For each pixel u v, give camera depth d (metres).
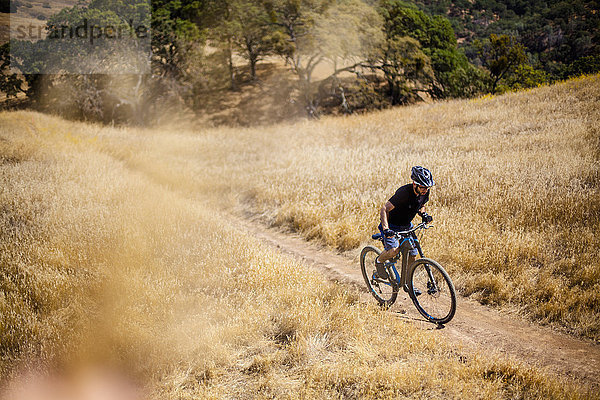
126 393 4.00
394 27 42.09
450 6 162.25
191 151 18.81
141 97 38.91
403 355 4.35
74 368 4.25
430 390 3.77
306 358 4.38
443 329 4.93
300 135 20.69
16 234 7.62
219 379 4.18
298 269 6.36
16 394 3.98
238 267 6.38
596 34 102.19
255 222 10.34
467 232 6.89
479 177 9.04
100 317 5.05
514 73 49.44
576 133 11.09
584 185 7.75
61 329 4.88
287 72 50.22
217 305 5.36
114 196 10.17
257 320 4.96
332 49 34.91
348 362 4.21
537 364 4.14
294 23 37.06
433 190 8.88
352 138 17.19
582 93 16.33
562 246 6.09
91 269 6.30
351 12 36.03
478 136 13.55
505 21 140.62
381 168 11.10
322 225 8.62
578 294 5.06
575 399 3.46
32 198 9.52
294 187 11.23
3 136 16.80
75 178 11.55
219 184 13.00
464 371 3.93
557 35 117.81
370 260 6.75
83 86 36.03
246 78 49.56
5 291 5.75
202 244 7.25
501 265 5.96
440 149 12.65
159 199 10.28
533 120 14.24
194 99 41.03
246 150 18.62
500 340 4.62
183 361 4.37
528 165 9.38
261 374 4.21
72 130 22.50
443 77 42.94
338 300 5.32
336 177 11.13
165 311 5.16
